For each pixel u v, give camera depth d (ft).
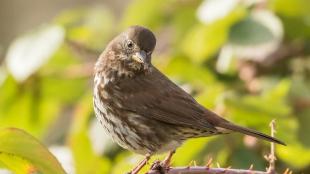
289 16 42.75
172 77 41.93
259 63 42.29
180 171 28.04
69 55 44.60
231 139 36.96
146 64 35.24
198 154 36.47
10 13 63.82
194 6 45.62
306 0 42.60
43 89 44.01
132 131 34.88
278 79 42.01
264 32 40.14
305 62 43.39
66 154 41.22
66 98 44.75
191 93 40.81
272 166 27.73
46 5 64.28
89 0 65.00
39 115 44.60
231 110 36.35
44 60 40.60
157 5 46.01
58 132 45.85
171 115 34.55
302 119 38.47
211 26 40.57
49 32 40.93
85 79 44.60
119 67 35.55
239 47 40.06
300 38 43.42
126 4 63.82
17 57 40.63
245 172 27.73
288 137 37.01
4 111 43.83
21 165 26.09
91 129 39.70
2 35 63.31
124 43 35.63
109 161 39.68
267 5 42.16
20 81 41.42
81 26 45.96
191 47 41.93
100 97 35.50
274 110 36.14
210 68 42.73
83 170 39.68
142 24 46.55
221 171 27.84
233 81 41.88
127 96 35.04
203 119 33.88
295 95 39.09
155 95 35.06
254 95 40.57
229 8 40.42
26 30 63.72
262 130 36.88
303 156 38.34
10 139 25.72
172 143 34.73
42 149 25.89
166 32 48.52
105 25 46.73
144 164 34.30
